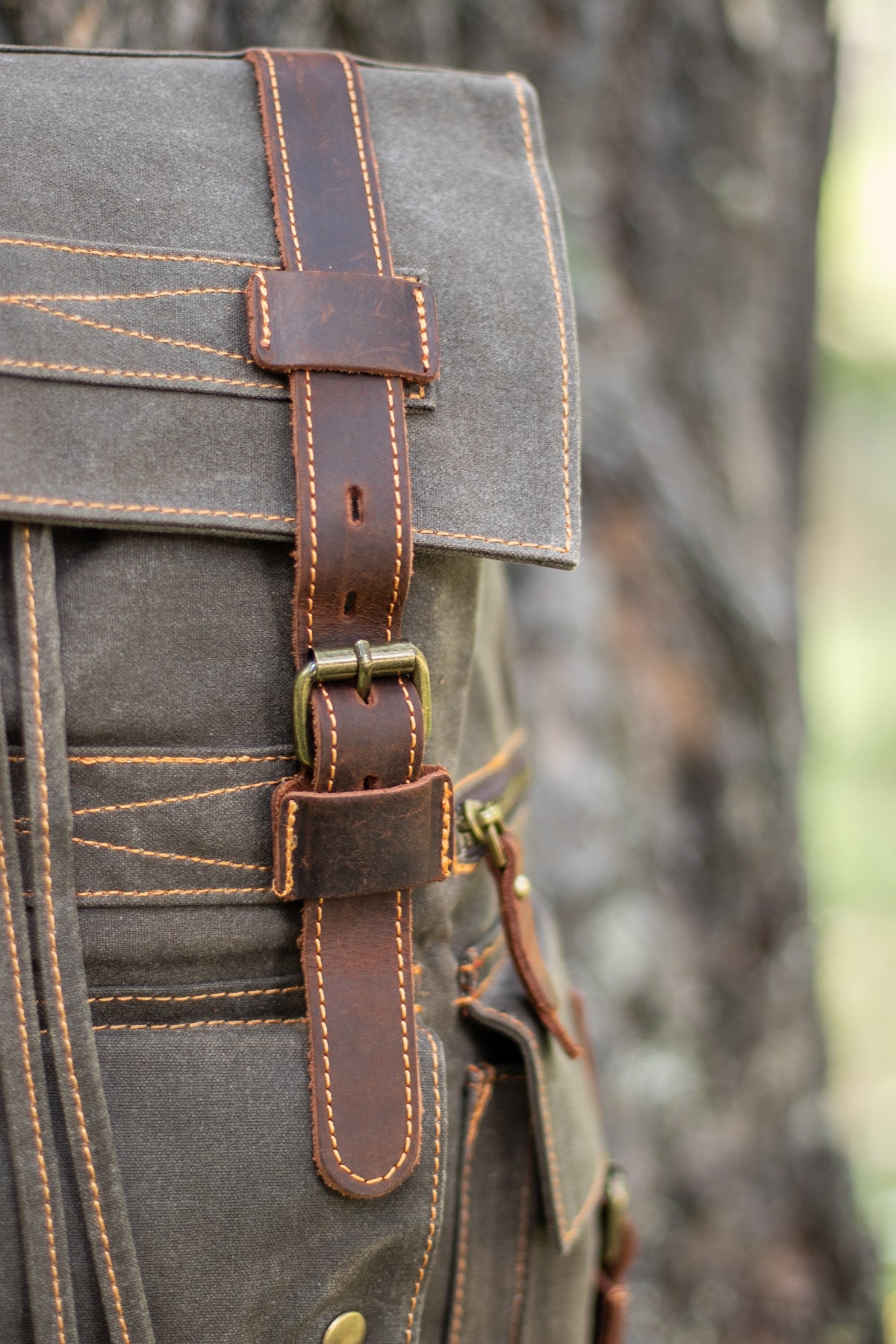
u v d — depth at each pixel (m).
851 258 4.73
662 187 1.10
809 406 1.31
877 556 3.92
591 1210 0.83
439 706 0.80
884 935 2.35
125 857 0.76
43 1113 0.75
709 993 1.16
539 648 1.06
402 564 0.77
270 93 0.79
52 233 0.76
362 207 0.78
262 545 0.77
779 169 1.17
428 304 0.78
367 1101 0.77
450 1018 0.81
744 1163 1.15
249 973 0.77
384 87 0.81
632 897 1.09
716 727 1.15
